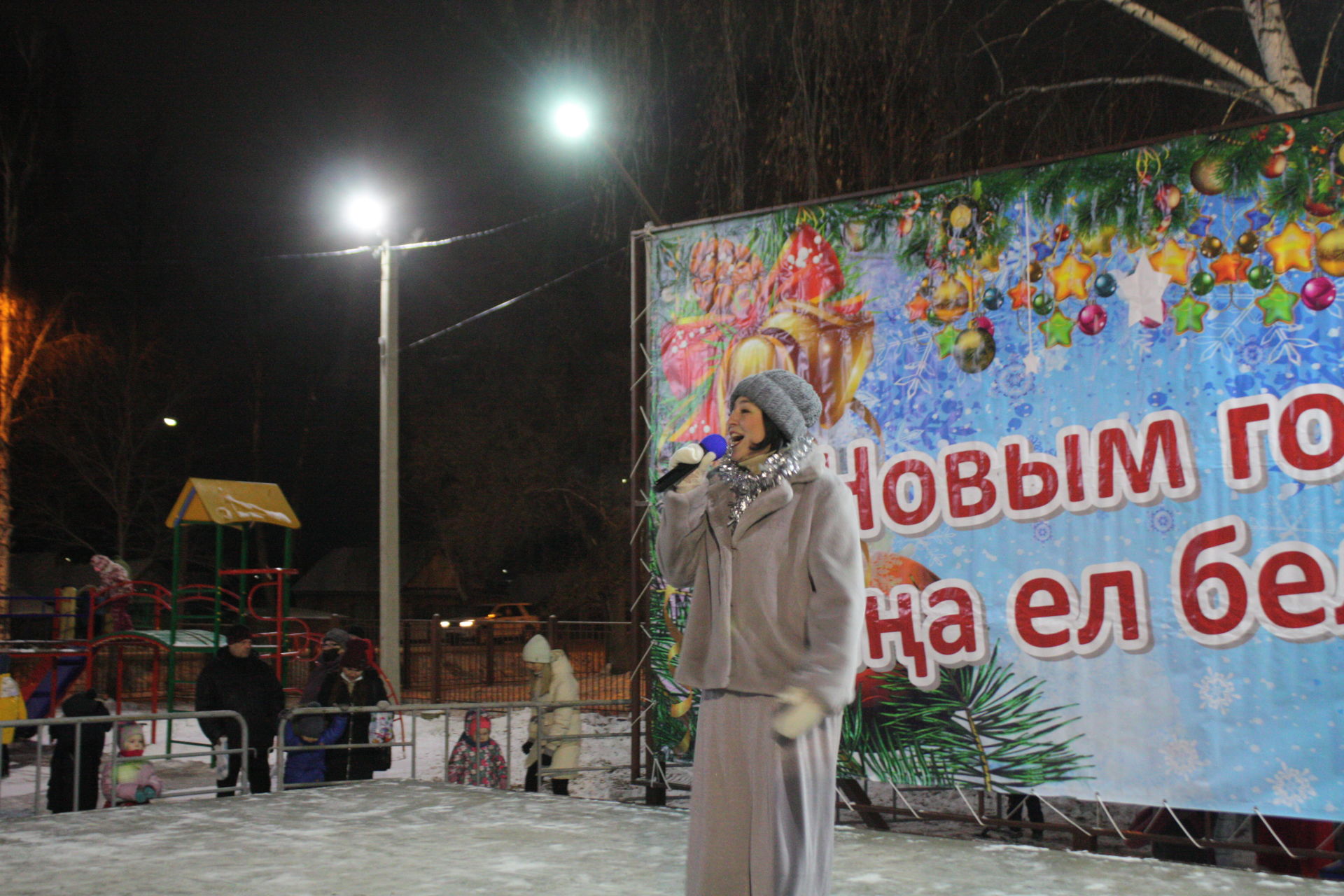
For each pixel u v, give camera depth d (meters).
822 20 11.41
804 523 2.78
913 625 6.37
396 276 15.19
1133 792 5.65
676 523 2.95
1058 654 5.93
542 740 9.28
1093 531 5.90
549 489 28.09
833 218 6.92
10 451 26.80
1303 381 5.44
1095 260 6.05
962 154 11.46
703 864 2.71
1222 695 5.48
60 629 18.62
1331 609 5.27
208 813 6.38
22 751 13.61
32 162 27.72
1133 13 10.73
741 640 2.76
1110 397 5.93
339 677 8.65
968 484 6.29
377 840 5.60
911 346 6.57
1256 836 5.98
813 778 2.71
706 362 7.30
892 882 4.75
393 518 14.84
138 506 35.81
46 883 4.69
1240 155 5.70
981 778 6.09
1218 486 5.59
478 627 18.88
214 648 14.45
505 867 5.00
